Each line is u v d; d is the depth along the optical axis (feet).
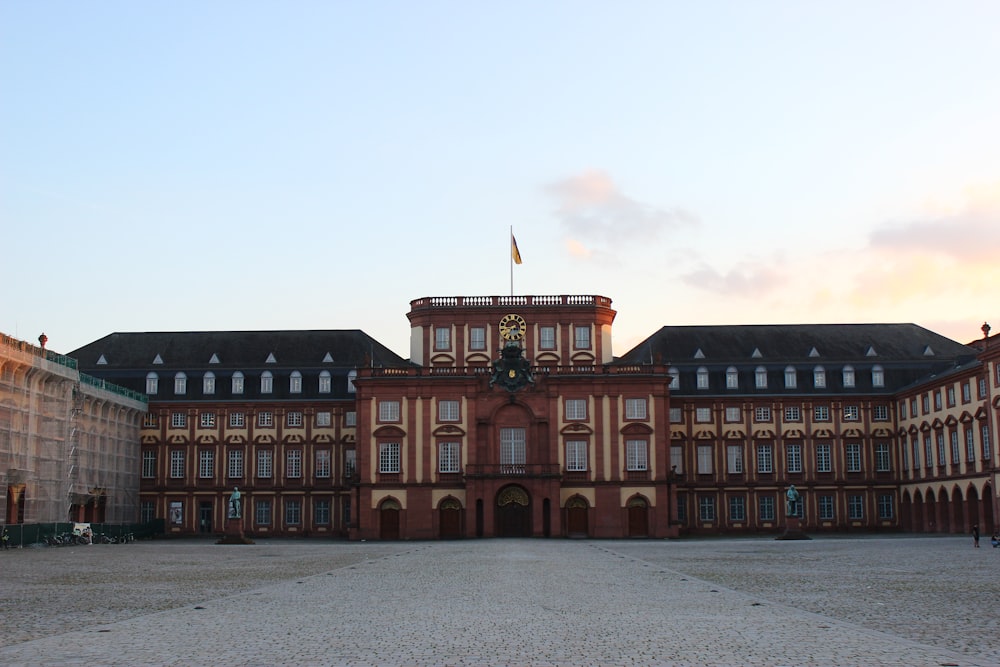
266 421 404.98
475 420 365.61
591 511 360.48
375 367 369.91
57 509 319.27
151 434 403.54
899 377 405.80
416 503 361.51
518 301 383.86
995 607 102.01
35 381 308.19
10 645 77.87
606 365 368.27
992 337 313.73
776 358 410.52
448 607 104.78
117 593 123.44
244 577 152.15
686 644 77.25
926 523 374.22
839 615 95.66
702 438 403.54
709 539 341.82
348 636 82.48
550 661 70.03
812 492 400.06
